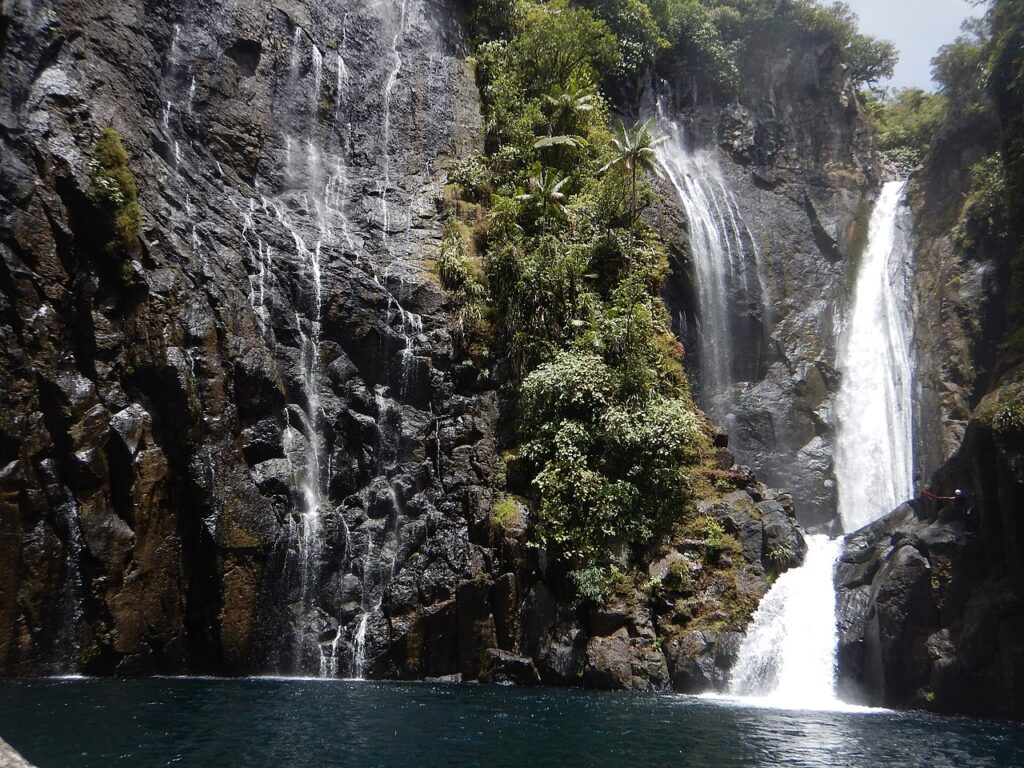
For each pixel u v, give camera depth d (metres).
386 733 13.20
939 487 20.36
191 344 20.72
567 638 20.70
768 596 20.84
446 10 35.09
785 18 44.69
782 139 42.75
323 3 30.89
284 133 28.14
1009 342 23.42
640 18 41.34
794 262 38.72
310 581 21.19
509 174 30.67
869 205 41.25
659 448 22.92
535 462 23.34
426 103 31.70
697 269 34.19
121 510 18.97
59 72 21.02
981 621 17.56
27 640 17.39
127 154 21.72
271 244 24.41
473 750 12.19
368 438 23.56
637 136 31.75
